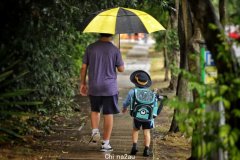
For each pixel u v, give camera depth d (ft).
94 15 69.00
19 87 68.13
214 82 46.52
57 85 90.43
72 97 114.73
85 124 87.10
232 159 42.14
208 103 43.42
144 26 66.54
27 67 69.41
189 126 46.42
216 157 46.68
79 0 78.07
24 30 67.00
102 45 64.44
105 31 64.28
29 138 71.15
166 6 92.38
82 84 66.39
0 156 61.31
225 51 44.06
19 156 62.54
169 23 149.48
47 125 79.97
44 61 75.61
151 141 74.08
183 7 63.21
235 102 43.96
